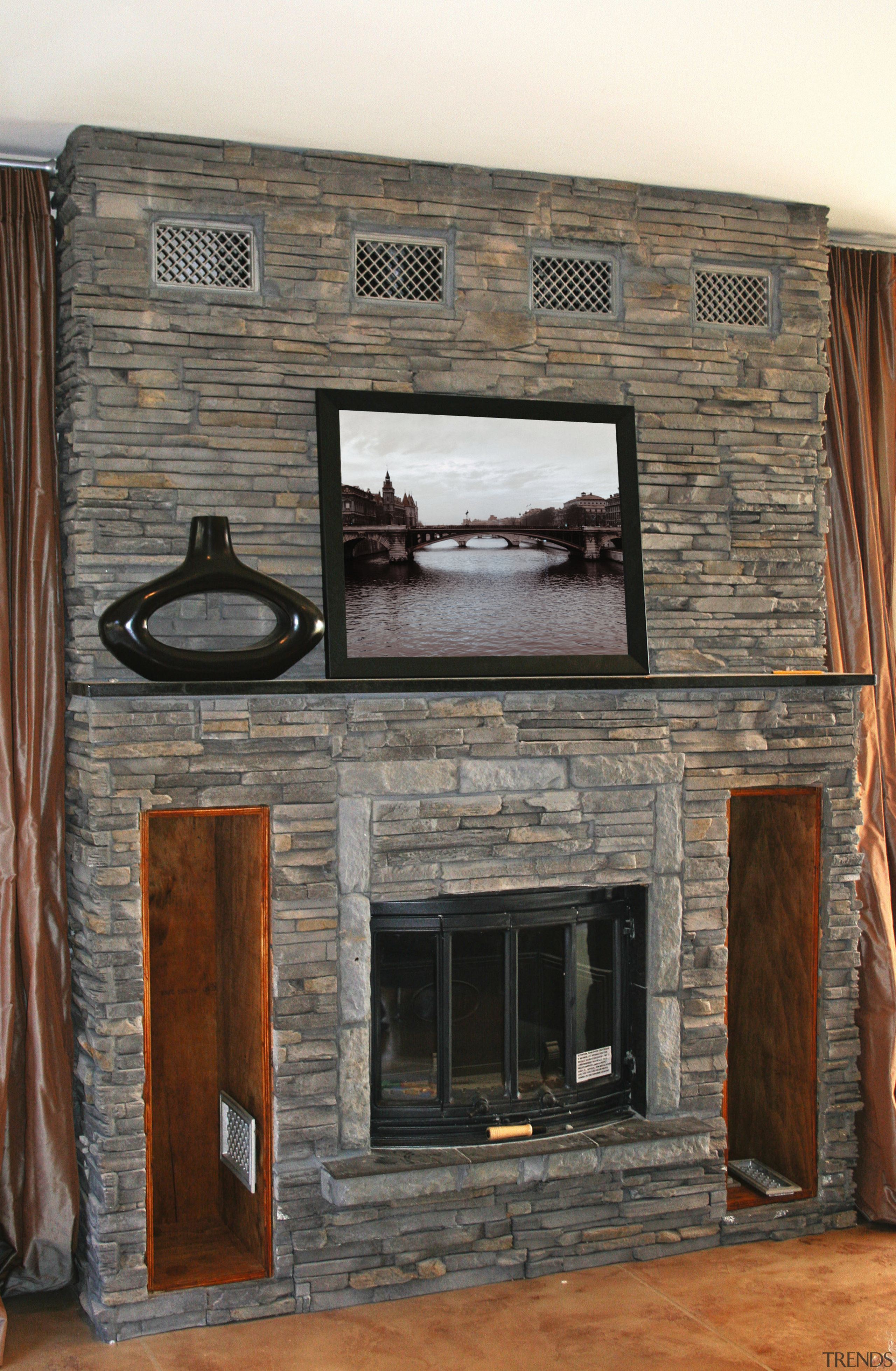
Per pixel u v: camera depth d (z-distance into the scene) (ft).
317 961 10.96
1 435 11.12
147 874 10.58
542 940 11.85
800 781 12.61
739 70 9.81
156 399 11.09
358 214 11.59
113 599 11.04
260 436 11.39
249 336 11.32
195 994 12.32
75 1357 10.14
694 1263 12.00
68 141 11.00
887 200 12.89
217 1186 12.43
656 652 12.60
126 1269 10.49
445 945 11.39
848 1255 12.24
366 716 11.01
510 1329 10.59
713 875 12.25
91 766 10.36
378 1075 11.39
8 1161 11.14
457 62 9.62
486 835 11.41
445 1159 11.00
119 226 10.89
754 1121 13.67
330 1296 11.02
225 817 12.02
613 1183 11.94
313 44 9.26
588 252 12.44
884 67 9.77
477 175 11.94
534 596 11.93
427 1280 11.28
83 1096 11.10
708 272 12.94
